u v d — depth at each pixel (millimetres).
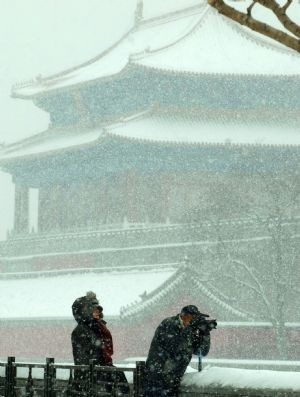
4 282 168000
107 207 165750
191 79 166750
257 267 138625
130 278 148250
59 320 143875
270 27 18000
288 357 132375
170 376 24391
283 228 138125
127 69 165125
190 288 133875
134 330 133750
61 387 28594
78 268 159750
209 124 164625
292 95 169625
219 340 133250
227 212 154875
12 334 152625
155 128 161375
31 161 179750
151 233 151250
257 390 22250
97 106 177000
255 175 155375
